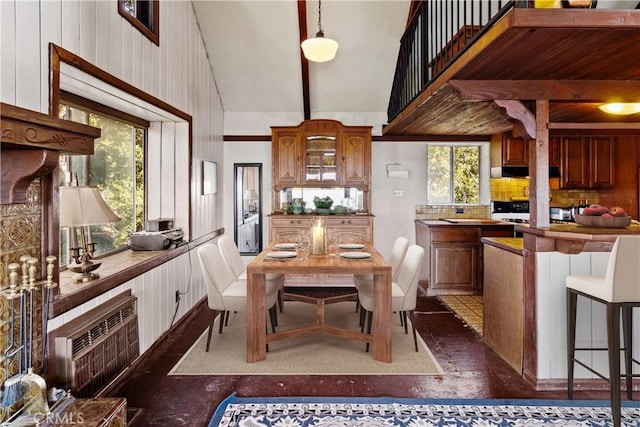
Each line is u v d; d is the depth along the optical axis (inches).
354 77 204.2
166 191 157.3
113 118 129.4
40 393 67.5
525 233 106.6
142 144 152.8
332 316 160.4
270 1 166.4
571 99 105.1
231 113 225.5
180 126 157.2
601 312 101.0
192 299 164.7
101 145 127.0
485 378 106.3
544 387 100.3
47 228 78.2
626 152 209.8
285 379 106.0
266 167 225.6
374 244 227.5
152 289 126.2
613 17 72.2
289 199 228.4
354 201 227.8
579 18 72.3
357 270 114.1
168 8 139.0
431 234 191.5
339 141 209.6
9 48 66.9
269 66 196.5
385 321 116.1
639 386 99.9
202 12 169.6
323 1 168.7
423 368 112.2
